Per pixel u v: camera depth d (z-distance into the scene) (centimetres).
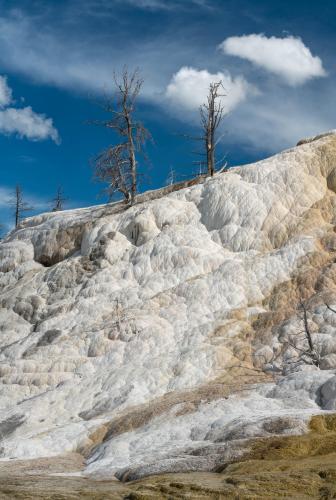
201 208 5028
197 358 3653
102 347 4000
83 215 5728
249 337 3791
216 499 1759
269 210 4725
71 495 1881
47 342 4228
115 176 5581
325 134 5472
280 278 4184
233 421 2630
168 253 4678
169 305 4244
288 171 4912
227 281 4278
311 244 4331
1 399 3803
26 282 5153
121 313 4272
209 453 2325
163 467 2264
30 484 2147
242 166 5372
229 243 4672
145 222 4981
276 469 2031
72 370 3919
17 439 3062
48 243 5509
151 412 3084
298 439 2234
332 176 4825
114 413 3319
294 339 3606
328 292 3878
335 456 2109
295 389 2941
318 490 1780
